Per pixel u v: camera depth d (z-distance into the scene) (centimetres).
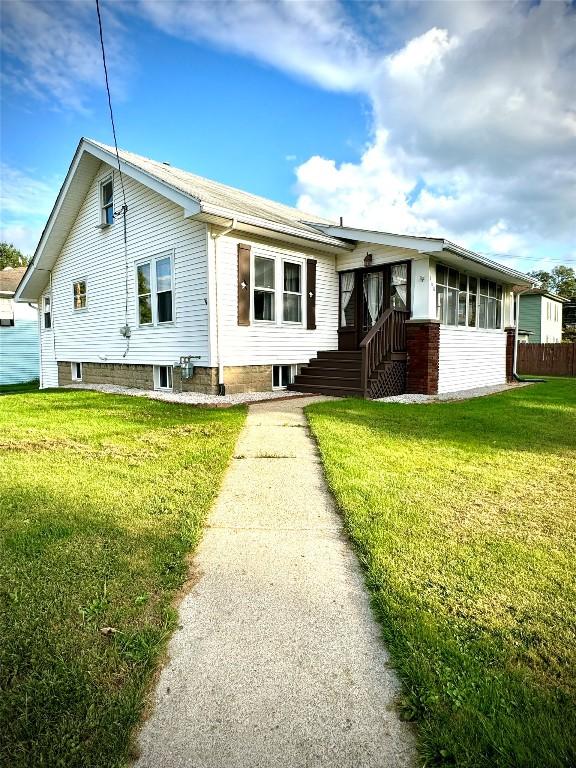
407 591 223
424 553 262
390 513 319
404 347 1037
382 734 149
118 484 376
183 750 142
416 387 1024
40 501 336
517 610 209
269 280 1012
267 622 206
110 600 216
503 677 169
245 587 234
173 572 243
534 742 142
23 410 770
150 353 1077
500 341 1431
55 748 140
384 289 1099
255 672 176
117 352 1201
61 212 1295
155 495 352
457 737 145
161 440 537
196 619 208
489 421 686
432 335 1009
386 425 630
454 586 228
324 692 166
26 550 261
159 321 1040
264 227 903
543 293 2983
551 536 285
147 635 193
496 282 1391
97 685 165
